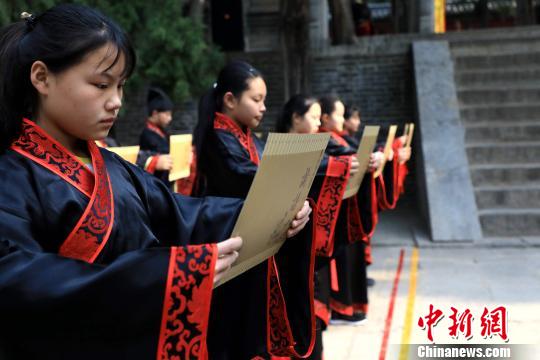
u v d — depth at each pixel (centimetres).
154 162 375
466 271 573
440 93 872
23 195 126
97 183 136
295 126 350
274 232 164
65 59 127
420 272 573
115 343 120
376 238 727
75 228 130
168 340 121
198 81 800
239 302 188
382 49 972
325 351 375
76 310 115
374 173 363
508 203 757
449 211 719
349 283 420
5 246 118
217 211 170
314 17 987
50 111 132
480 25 1903
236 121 285
